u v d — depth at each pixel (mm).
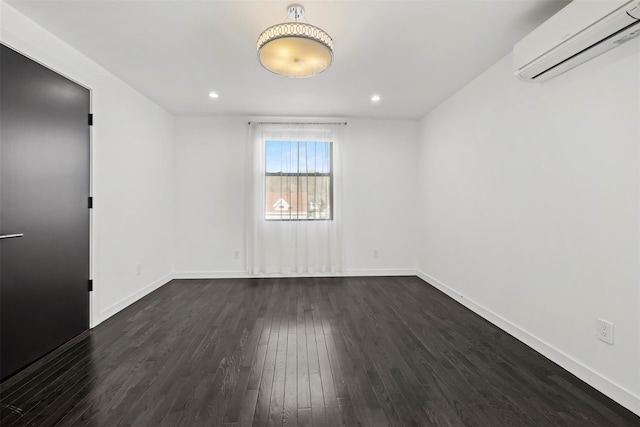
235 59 2758
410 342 2484
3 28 1966
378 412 1652
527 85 2430
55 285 2385
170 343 2457
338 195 4562
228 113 4379
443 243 3863
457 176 3518
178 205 4496
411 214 4703
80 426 1542
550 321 2211
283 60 2141
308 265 4598
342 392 1826
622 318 1718
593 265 1885
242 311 3189
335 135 4566
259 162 4496
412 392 1827
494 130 2840
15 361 2039
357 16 2119
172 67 2918
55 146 2395
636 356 1648
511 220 2615
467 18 2143
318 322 2900
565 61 1936
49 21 2170
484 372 2043
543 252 2271
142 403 1719
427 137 4355
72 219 2564
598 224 1854
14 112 2055
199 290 3930
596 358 1864
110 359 2205
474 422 1577
